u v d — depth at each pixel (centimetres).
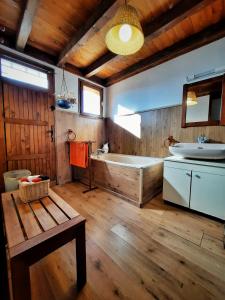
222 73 197
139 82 295
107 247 127
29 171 227
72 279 99
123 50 142
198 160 181
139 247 127
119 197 227
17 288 67
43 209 105
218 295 89
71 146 285
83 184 288
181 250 124
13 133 224
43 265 110
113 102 350
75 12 172
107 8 150
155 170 226
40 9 168
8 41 212
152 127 278
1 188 214
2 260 95
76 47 213
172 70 246
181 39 218
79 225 90
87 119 332
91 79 332
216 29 187
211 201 165
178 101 241
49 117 266
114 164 231
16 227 85
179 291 91
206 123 212
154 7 164
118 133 341
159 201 215
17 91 225
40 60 249
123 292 90
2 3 160
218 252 122
